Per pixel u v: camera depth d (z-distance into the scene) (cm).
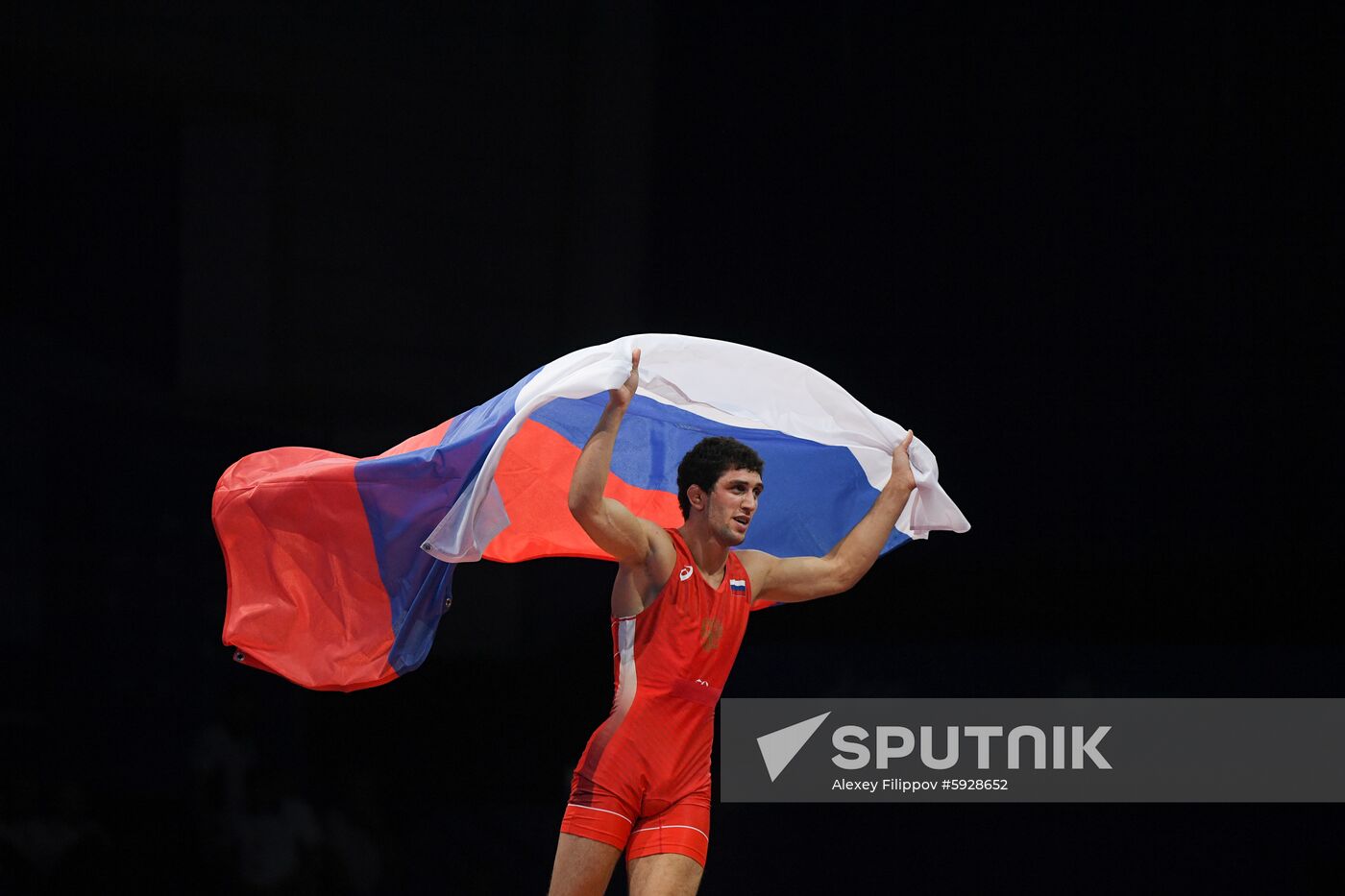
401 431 2327
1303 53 2359
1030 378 2430
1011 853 1912
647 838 834
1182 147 2408
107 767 2008
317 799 1991
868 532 923
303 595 923
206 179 2186
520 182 2414
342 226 2270
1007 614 2241
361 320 2283
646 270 2492
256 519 928
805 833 1939
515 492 970
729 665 856
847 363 2497
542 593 2420
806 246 2528
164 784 2031
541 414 964
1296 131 2361
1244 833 1886
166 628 2102
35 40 1983
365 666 918
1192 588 2231
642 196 2480
